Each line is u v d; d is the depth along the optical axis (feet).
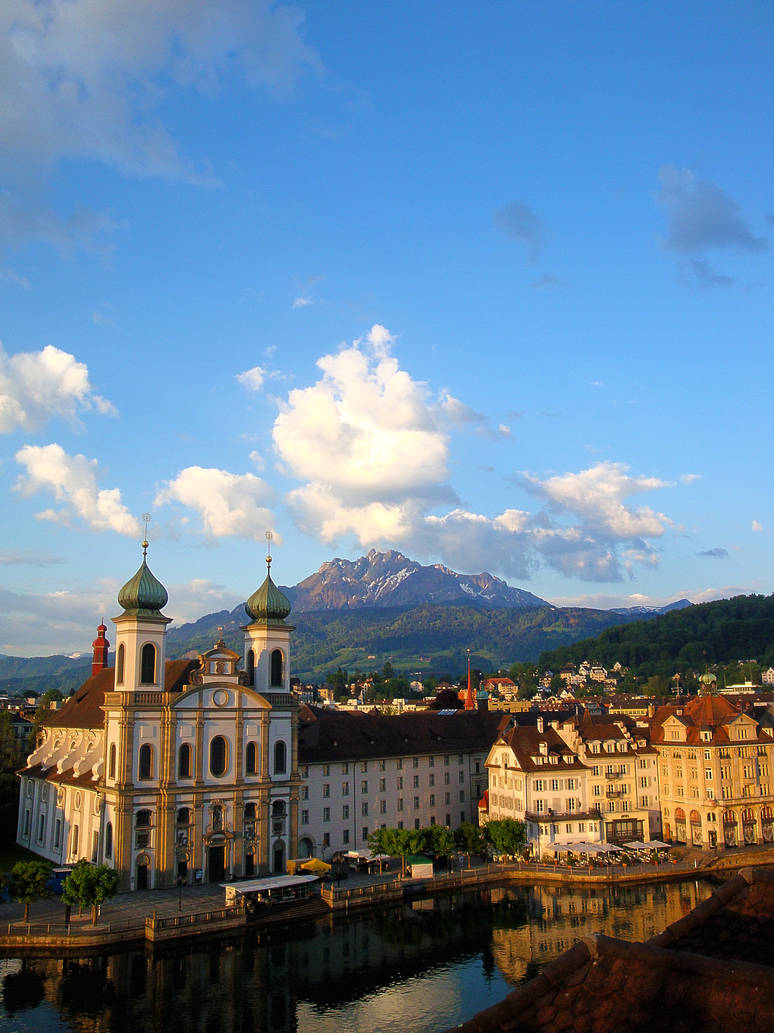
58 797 467.52
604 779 503.20
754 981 53.93
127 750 400.06
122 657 417.90
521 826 463.01
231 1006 274.36
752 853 464.65
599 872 431.84
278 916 365.81
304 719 519.60
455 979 297.74
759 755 508.94
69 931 328.49
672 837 508.94
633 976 57.36
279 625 457.27
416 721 553.23
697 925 69.77
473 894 415.44
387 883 405.18
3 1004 274.16
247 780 429.79
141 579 418.31
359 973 304.50
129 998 279.90
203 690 420.36
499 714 609.01
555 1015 56.75
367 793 500.33
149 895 387.34
